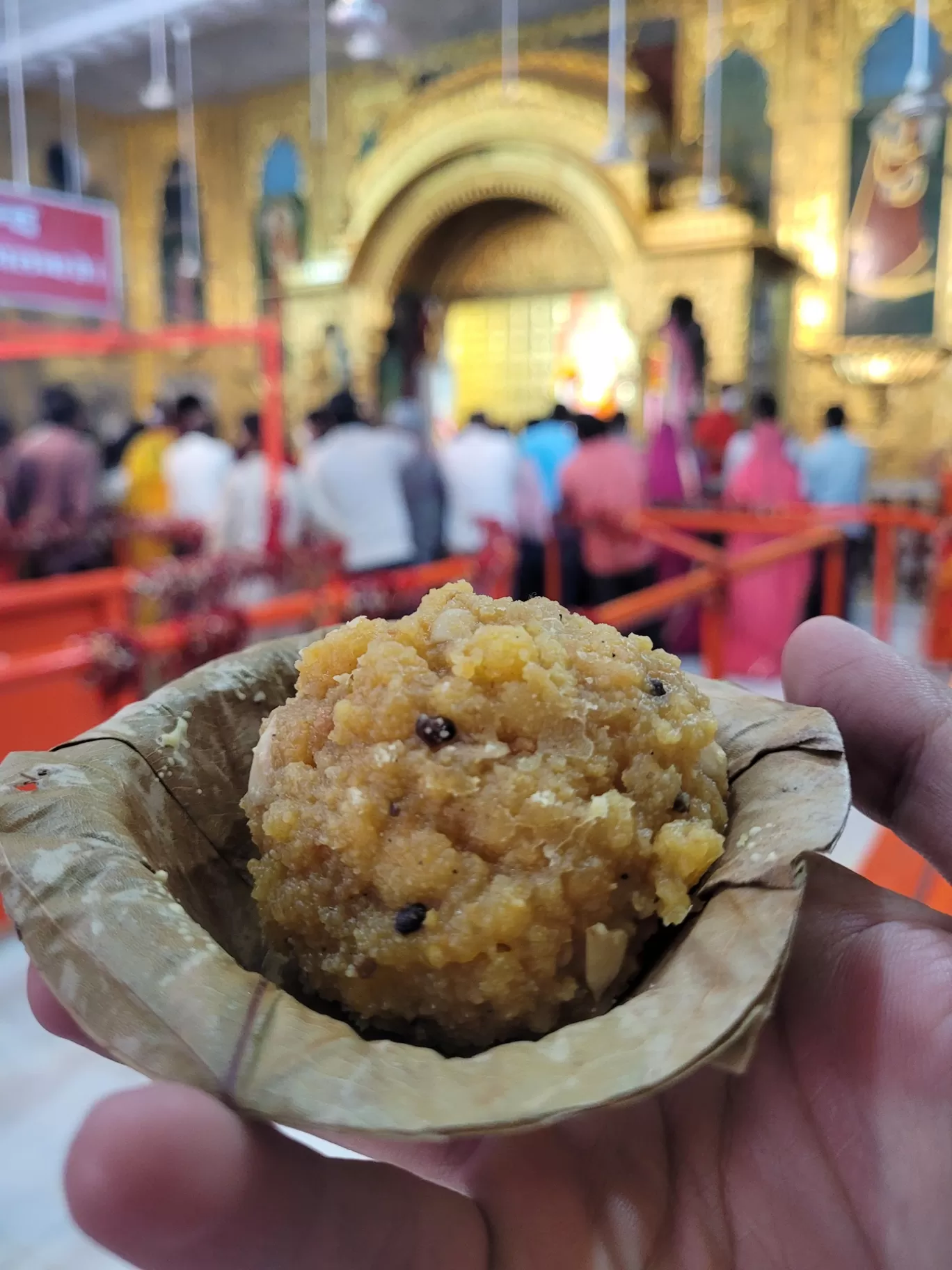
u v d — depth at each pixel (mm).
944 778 813
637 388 6504
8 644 2559
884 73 5980
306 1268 498
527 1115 482
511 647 703
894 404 6230
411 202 7125
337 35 6773
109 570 3727
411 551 3641
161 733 792
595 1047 529
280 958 764
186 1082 506
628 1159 729
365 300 7449
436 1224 560
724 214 5961
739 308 6012
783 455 4508
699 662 3996
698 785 723
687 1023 529
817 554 4297
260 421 4121
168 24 6660
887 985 730
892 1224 693
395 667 713
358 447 3514
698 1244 715
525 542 4480
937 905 1341
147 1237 452
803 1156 731
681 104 6586
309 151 7941
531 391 7590
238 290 8477
